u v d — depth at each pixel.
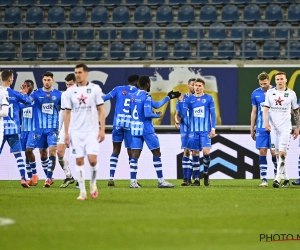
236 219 27.55
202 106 49.38
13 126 46.78
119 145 49.19
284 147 46.72
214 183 53.34
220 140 60.31
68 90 34.69
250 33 78.62
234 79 67.12
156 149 46.31
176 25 79.38
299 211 30.42
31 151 49.88
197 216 28.41
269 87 49.22
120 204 33.19
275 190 43.41
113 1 82.31
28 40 74.62
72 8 81.56
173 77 67.50
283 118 46.59
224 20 79.56
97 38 79.19
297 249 21.00
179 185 50.94
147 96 45.78
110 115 67.69
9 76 46.81
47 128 49.09
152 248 20.86
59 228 25.05
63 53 76.81
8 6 81.56
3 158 61.22
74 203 33.69
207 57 73.75
